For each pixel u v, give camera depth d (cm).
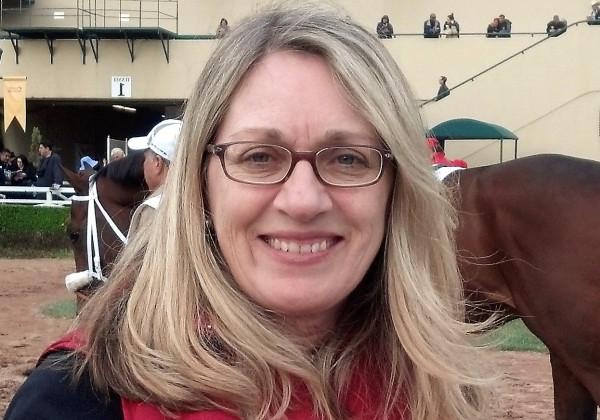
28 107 1992
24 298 955
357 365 146
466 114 1680
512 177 348
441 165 406
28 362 639
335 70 132
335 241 138
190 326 130
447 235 159
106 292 141
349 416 139
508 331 722
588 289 323
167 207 138
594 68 1622
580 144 1636
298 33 134
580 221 325
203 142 136
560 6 1777
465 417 150
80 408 119
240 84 134
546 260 334
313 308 136
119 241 405
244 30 138
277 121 130
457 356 149
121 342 127
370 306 155
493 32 1702
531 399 525
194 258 134
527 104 1652
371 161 137
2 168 1583
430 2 1833
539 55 1642
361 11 1862
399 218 148
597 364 330
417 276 149
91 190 420
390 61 142
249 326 132
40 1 1906
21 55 1856
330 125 131
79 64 1845
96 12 1894
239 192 132
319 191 132
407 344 144
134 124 2331
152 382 121
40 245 1393
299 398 133
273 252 135
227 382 124
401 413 144
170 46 1827
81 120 2256
